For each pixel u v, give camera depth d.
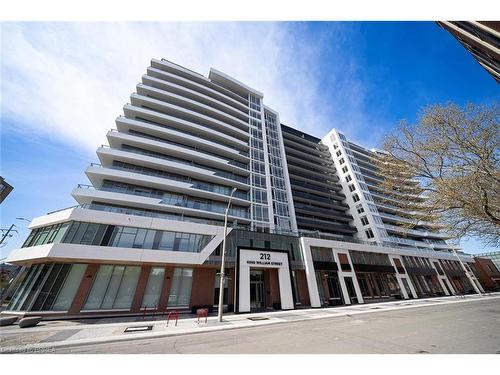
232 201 32.34
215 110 39.00
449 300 27.66
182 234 21.84
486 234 9.92
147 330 11.67
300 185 48.09
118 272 19.03
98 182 26.55
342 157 54.88
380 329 10.89
